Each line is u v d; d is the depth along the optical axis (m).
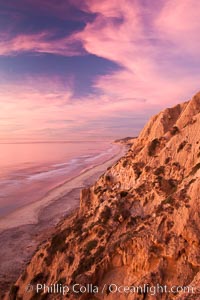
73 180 80.81
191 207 15.18
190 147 22.98
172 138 25.52
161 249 14.68
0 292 22.25
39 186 75.19
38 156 184.25
